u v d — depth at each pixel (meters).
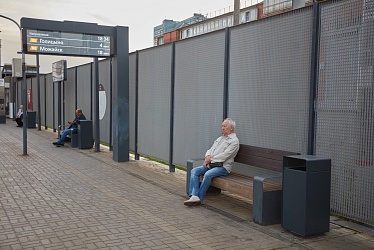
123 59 10.60
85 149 13.36
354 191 4.98
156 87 9.78
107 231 4.89
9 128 23.00
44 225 5.10
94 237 4.67
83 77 15.58
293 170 4.75
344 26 5.05
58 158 11.10
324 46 5.30
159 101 9.64
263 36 6.30
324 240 4.61
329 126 5.24
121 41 10.58
